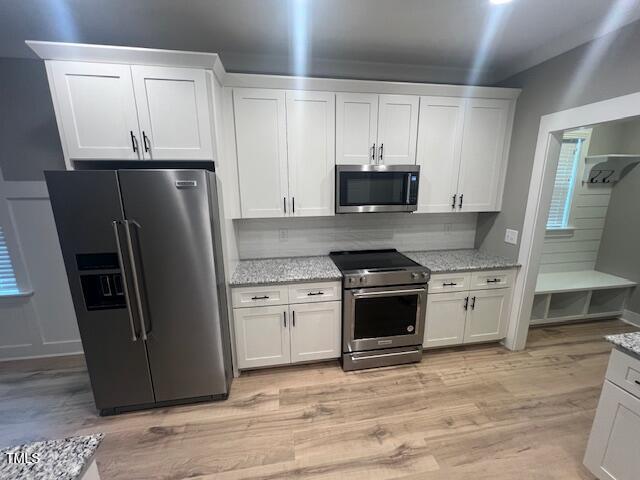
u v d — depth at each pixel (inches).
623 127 124.5
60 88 67.2
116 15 69.0
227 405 79.4
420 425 72.0
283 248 107.1
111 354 72.5
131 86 68.9
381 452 64.9
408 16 70.2
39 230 92.5
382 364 94.6
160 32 77.4
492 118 97.7
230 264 85.7
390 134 92.4
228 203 85.1
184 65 69.6
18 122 85.3
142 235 67.9
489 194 103.7
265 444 67.3
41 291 96.4
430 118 93.8
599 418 53.6
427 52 90.4
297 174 90.5
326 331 91.5
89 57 66.2
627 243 123.5
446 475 59.7
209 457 64.2
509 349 104.5
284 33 78.3
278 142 87.5
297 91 85.2
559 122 83.1
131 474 60.6
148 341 73.3
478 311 100.0
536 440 67.6
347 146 91.1
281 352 90.6
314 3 64.9
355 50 88.9
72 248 65.8
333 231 109.5
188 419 74.8
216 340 77.1
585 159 122.4
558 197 127.3
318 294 88.4
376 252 112.7
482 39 82.0
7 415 76.5
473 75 105.6
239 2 64.4
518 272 98.7
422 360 98.6
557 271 133.2
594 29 72.5
